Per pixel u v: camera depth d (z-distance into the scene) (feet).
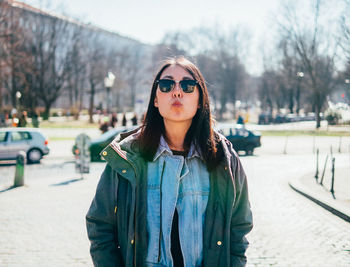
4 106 158.40
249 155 62.85
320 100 138.92
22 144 51.83
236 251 6.04
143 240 5.55
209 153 5.94
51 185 35.22
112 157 5.74
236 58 206.39
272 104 225.97
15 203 27.30
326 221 22.38
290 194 30.55
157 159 5.88
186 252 5.58
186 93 5.83
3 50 116.67
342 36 104.32
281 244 18.42
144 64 270.46
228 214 5.79
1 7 108.47
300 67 146.30
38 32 150.82
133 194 5.63
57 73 162.40
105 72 182.29
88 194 30.71
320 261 16.20
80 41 166.50
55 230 20.63
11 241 18.81
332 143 82.12
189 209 5.70
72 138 88.02
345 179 36.58
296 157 59.06
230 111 237.45
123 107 271.49
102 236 5.82
